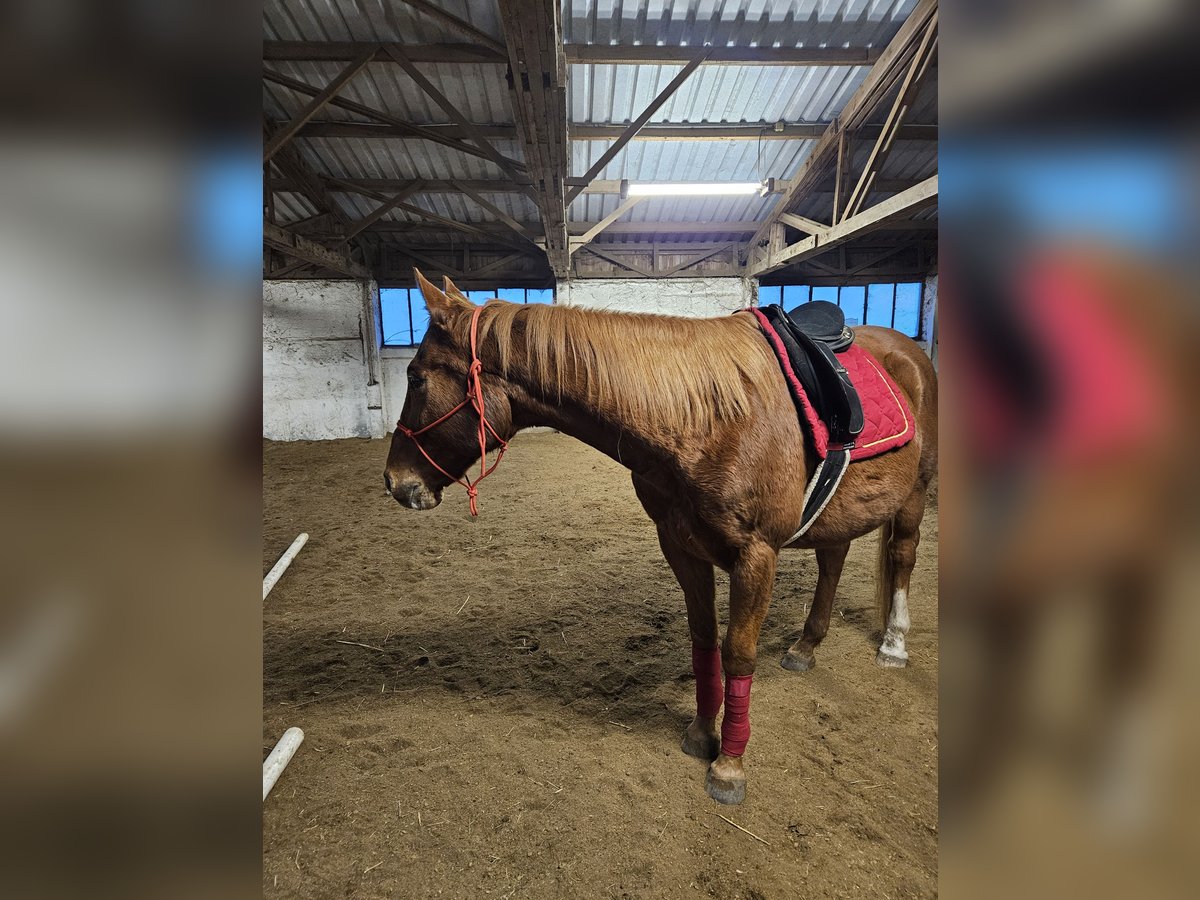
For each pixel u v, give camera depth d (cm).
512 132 540
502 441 147
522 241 823
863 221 486
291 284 816
